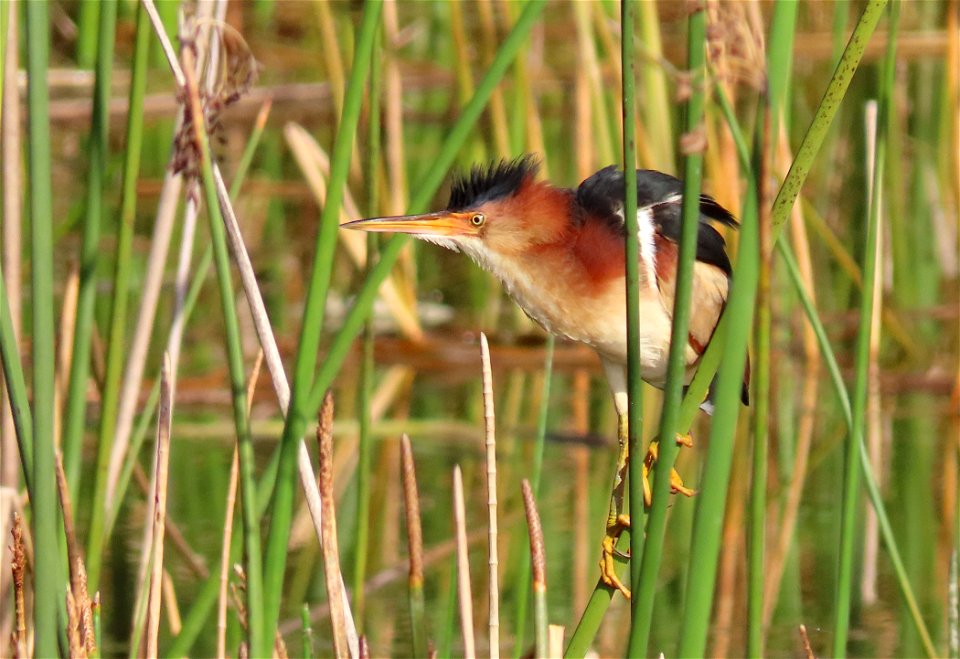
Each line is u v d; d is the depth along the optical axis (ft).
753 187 15.51
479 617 31.53
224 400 45.24
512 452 41.22
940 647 29.73
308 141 47.65
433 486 38.86
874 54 54.29
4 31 20.44
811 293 41.29
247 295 19.16
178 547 30.71
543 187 27.48
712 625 31.35
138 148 22.04
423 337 49.39
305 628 22.30
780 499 37.96
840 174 53.98
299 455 20.04
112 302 22.35
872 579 33.01
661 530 16.06
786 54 15.38
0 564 18.42
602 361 27.09
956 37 32.09
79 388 21.70
